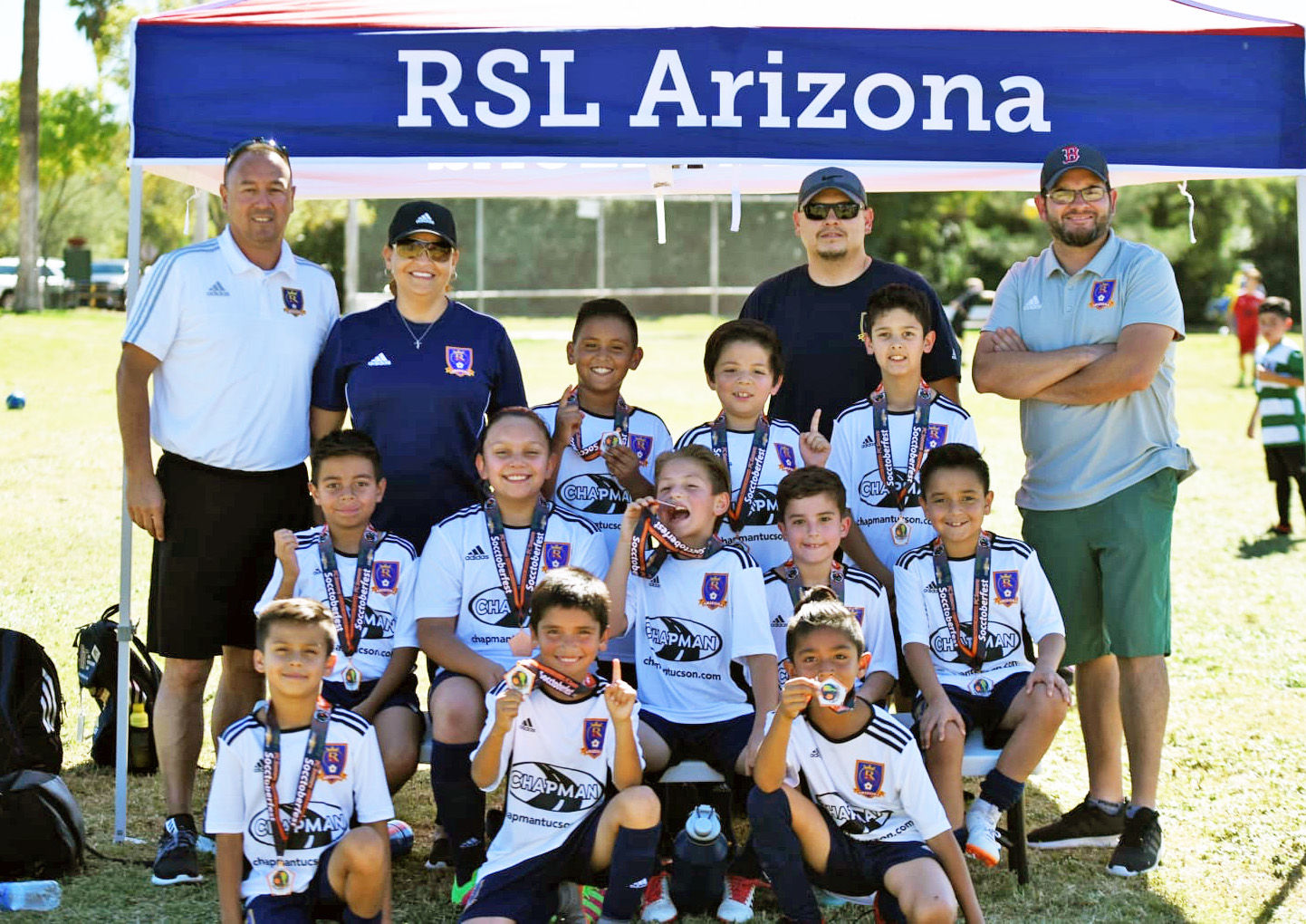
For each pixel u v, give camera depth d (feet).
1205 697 20.04
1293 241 148.66
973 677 13.46
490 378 14.65
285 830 11.19
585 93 13.47
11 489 35.58
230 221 13.78
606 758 11.81
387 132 13.48
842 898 12.98
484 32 13.38
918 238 140.26
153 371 13.92
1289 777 16.43
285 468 14.06
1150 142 13.71
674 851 12.42
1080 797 16.21
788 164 13.70
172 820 13.53
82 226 199.00
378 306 14.60
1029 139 13.69
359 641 13.29
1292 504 37.35
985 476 13.30
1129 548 13.97
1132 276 14.08
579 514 14.78
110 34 120.98
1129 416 14.15
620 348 14.70
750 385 14.14
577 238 94.48
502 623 13.25
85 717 18.48
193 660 13.89
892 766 11.64
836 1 14.88
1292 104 13.67
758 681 12.74
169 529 13.76
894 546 14.46
